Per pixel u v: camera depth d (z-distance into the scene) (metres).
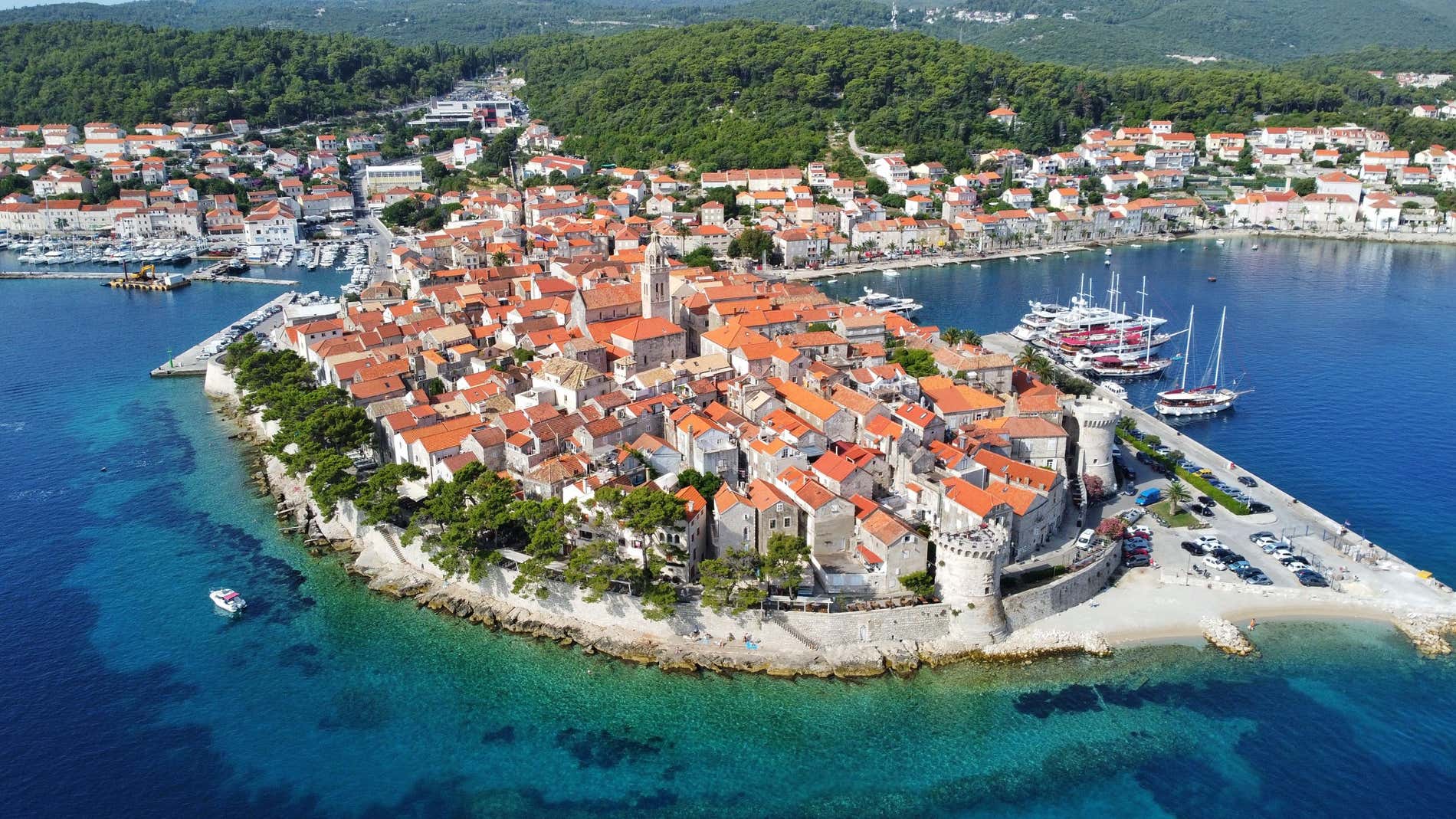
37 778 123.12
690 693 137.75
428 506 163.25
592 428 174.88
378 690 139.75
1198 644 144.00
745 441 173.75
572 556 149.62
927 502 160.38
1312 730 127.94
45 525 185.38
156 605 159.12
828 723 131.88
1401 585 156.25
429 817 117.81
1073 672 139.38
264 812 118.31
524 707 136.12
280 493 196.88
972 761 125.06
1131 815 115.81
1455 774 120.50
